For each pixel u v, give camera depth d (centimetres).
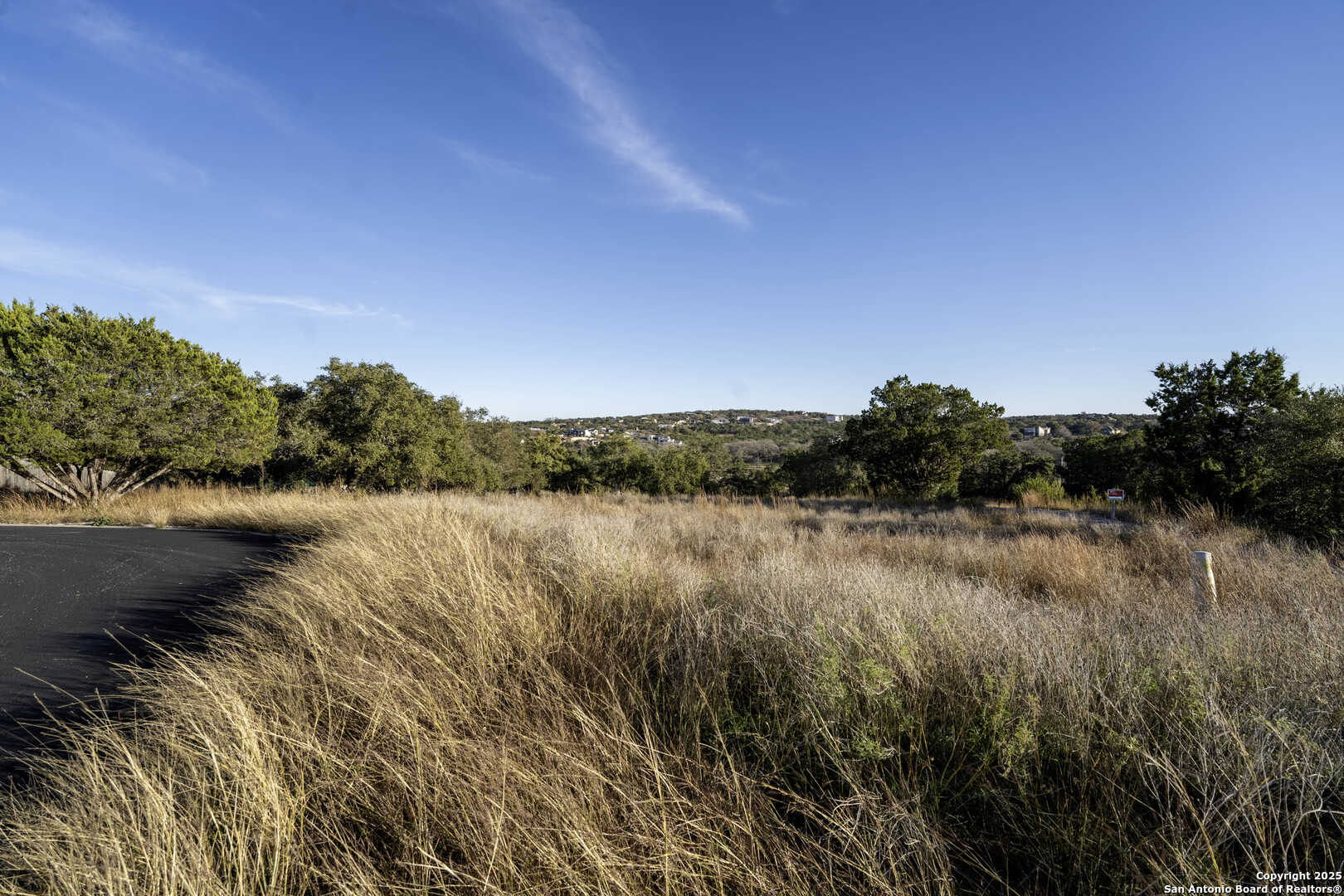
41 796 243
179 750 242
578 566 513
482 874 176
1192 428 1725
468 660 324
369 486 2119
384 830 207
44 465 1675
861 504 2327
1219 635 310
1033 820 199
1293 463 949
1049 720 238
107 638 493
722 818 197
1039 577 671
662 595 446
